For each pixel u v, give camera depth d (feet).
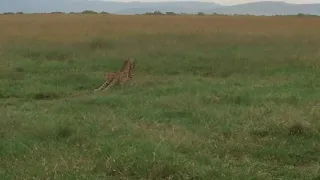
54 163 22.63
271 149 26.55
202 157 24.18
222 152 26.05
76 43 75.41
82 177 20.94
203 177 21.56
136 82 49.83
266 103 36.65
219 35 85.76
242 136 28.53
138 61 62.49
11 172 21.80
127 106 36.45
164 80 52.24
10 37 78.48
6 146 25.25
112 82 47.37
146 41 77.82
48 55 67.31
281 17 143.54
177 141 26.09
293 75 54.03
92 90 46.93
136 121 31.71
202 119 32.35
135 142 25.00
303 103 36.60
